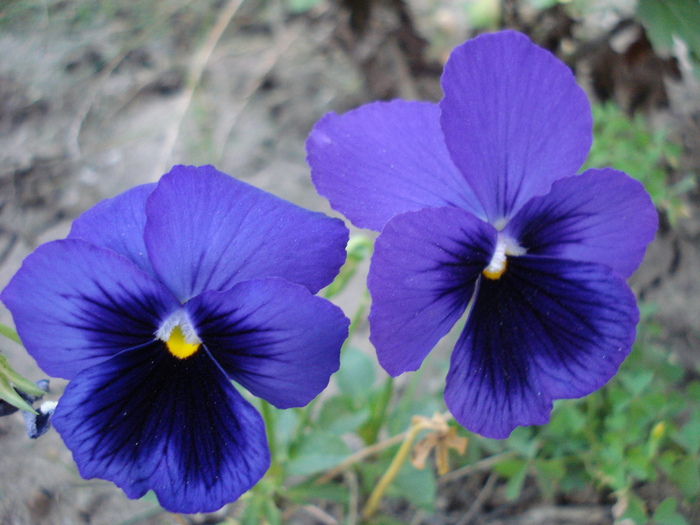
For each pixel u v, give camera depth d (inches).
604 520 8.7
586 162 9.3
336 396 8.5
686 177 11.3
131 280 5.4
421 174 5.9
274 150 12.2
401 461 7.9
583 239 5.9
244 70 13.2
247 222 5.5
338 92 13.0
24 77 12.7
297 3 12.7
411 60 12.7
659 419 8.3
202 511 5.7
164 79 12.9
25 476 8.7
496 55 5.6
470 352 5.8
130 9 13.7
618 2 12.2
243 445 5.6
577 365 5.9
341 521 8.8
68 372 5.6
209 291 5.3
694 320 10.1
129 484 5.6
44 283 5.3
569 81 5.8
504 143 5.8
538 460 8.3
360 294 10.6
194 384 5.7
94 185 11.5
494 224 6.0
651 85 11.2
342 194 5.9
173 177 5.3
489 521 8.9
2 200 11.2
